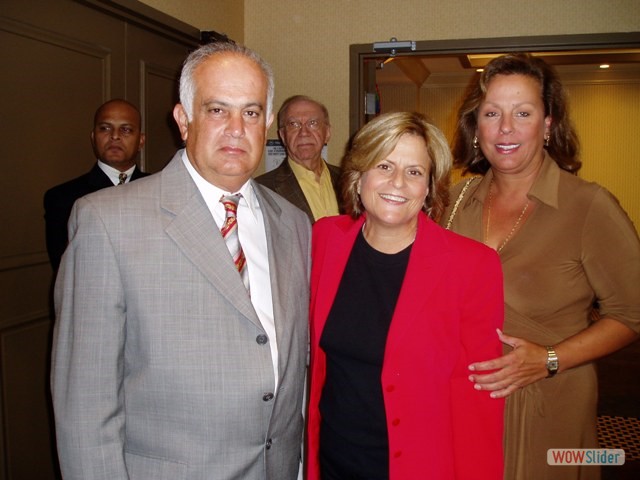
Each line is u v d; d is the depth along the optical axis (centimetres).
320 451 137
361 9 351
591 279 137
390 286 133
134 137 242
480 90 143
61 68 224
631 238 133
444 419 127
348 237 141
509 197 146
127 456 108
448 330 128
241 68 113
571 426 138
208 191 119
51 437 231
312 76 360
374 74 369
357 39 353
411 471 124
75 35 230
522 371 130
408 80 712
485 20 336
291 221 140
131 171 245
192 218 111
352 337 130
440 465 125
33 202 215
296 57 361
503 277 134
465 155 158
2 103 198
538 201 139
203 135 113
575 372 138
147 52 277
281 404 117
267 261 125
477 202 152
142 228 107
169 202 111
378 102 371
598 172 741
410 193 127
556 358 131
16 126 205
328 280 138
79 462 101
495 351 130
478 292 127
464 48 338
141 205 109
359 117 355
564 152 145
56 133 223
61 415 102
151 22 270
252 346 110
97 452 101
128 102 246
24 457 218
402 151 127
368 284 135
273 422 114
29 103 210
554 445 139
